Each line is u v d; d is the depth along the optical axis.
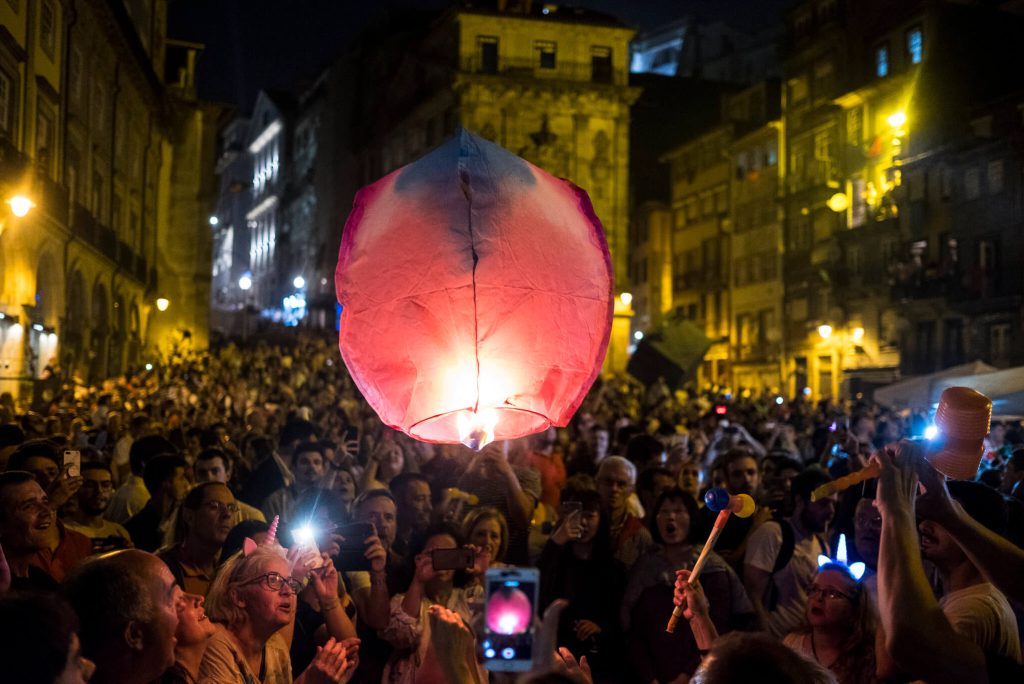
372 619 5.20
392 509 6.23
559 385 3.94
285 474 9.02
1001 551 2.83
